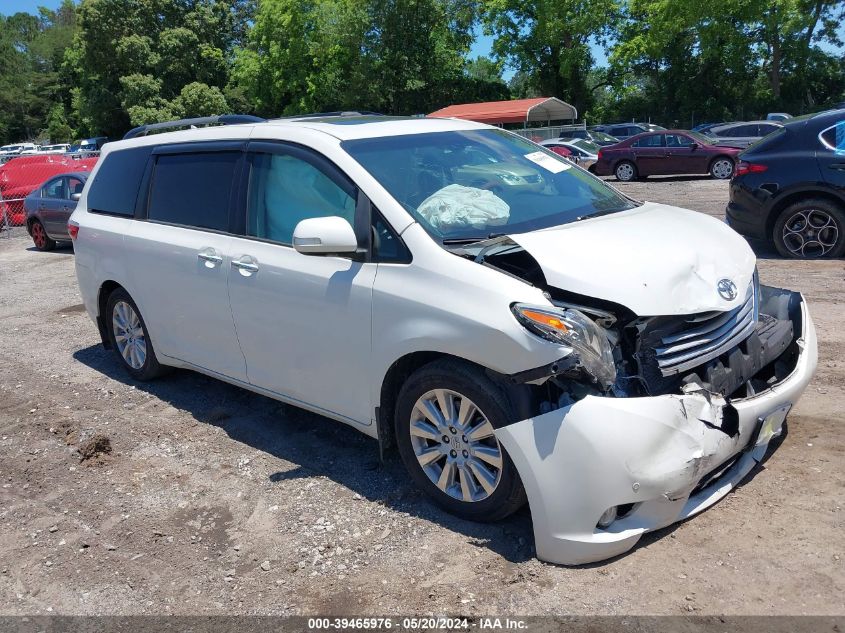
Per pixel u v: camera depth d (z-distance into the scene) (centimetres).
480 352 313
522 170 429
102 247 554
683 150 2177
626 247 338
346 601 304
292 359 411
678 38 4716
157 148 528
